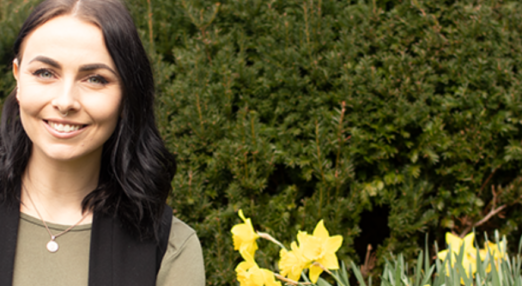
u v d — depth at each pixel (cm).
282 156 198
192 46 211
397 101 196
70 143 87
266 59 206
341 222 205
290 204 201
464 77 197
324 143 194
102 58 86
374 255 212
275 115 205
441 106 197
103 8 88
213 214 192
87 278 92
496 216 213
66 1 86
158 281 98
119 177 98
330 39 204
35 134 86
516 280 106
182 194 189
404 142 204
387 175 204
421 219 200
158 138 110
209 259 191
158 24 216
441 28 202
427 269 119
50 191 94
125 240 96
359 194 200
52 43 83
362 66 195
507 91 197
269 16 207
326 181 196
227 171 203
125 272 92
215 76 207
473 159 197
